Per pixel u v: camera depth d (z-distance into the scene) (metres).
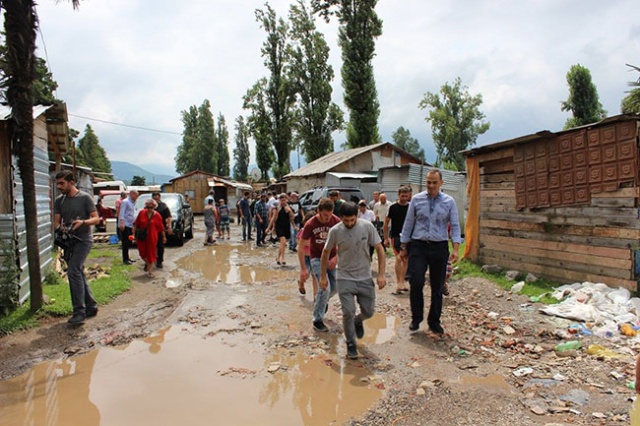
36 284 6.57
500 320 6.35
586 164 7.38
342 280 5.08
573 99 27.39
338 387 4.38
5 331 5.86
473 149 9.84
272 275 10.34
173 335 6.00
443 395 4.14
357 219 5.06
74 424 3.72
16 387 4.45
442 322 6.37
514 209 9.02
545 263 8.22
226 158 79.00
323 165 29.73
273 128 45.19
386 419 3.76
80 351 5.40
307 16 39.69
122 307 7.30
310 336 5.86
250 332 6.07
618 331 5.58
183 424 3.71
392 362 4.97
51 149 12.75
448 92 54.00
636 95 10.15
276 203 16.50
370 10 32.75
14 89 6.20
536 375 4.51
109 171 82.31
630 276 6.68
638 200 6.61
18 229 6.86
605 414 3.67
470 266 9.84
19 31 6.12
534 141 8.39
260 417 3.82
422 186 18.88
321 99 40.06
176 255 13.80
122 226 11.32
